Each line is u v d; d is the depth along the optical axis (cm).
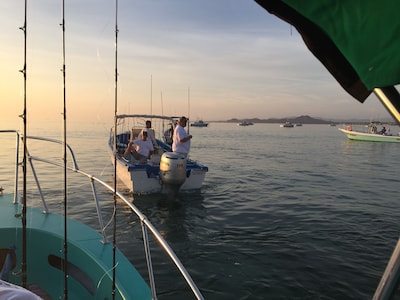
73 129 7862
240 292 471
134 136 1345
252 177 1513
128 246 626
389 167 1958
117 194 277
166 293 463
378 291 103
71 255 322
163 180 975
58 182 1259
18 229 337
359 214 877
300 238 685
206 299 453
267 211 902
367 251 615
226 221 806
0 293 136
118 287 261
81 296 307
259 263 562
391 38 87
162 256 584
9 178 1341
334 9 95
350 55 96
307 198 1074
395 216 859
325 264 559
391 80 88
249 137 6016
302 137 6225
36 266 337
